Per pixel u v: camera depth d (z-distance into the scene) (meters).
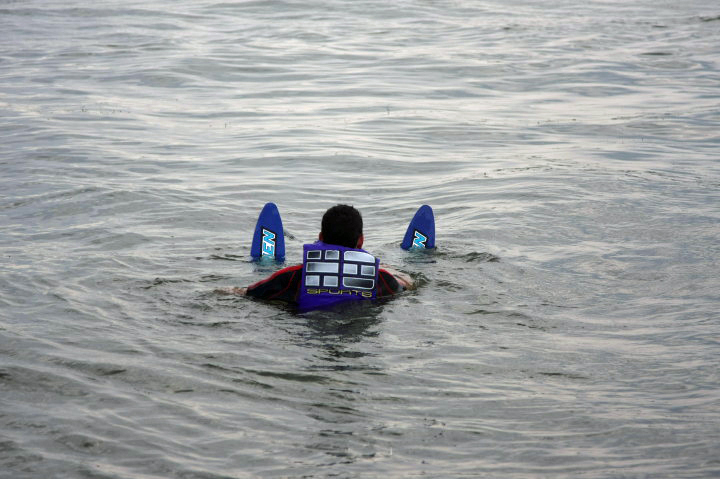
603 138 24.05
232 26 46.38
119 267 12.42
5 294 10.95
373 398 8.07
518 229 14.88
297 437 7.21
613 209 16.12
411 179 19.38
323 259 11.09
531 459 6.85
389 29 46.56
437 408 7.86
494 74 34.59
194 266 12.70
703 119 26.45
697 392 8.20
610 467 6.69
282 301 11.13
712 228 14.76
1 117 25.66
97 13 50.06
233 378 8.46
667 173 19.47
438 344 9.61
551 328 10.20
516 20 50.62
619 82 33.09
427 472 6.63
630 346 9.56
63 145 21.95
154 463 6.70
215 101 29.19
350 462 6.79
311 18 49.72
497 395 8.18
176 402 7.86
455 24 48.97
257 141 23.22
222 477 6.52
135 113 26.81
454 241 14.27
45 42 40.44
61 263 12.49
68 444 6.97
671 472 6.58
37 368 8.54
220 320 10.29
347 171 20.08
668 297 11.38
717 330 10.02
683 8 56.84
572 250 13.63
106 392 8.02
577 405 7.93
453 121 26.48
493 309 10.89
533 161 21.03
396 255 13.47
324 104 29.02
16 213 15.56
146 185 17.94
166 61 35.84
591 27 48.00
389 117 26.97
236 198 17.28
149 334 9.70
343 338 9.75
